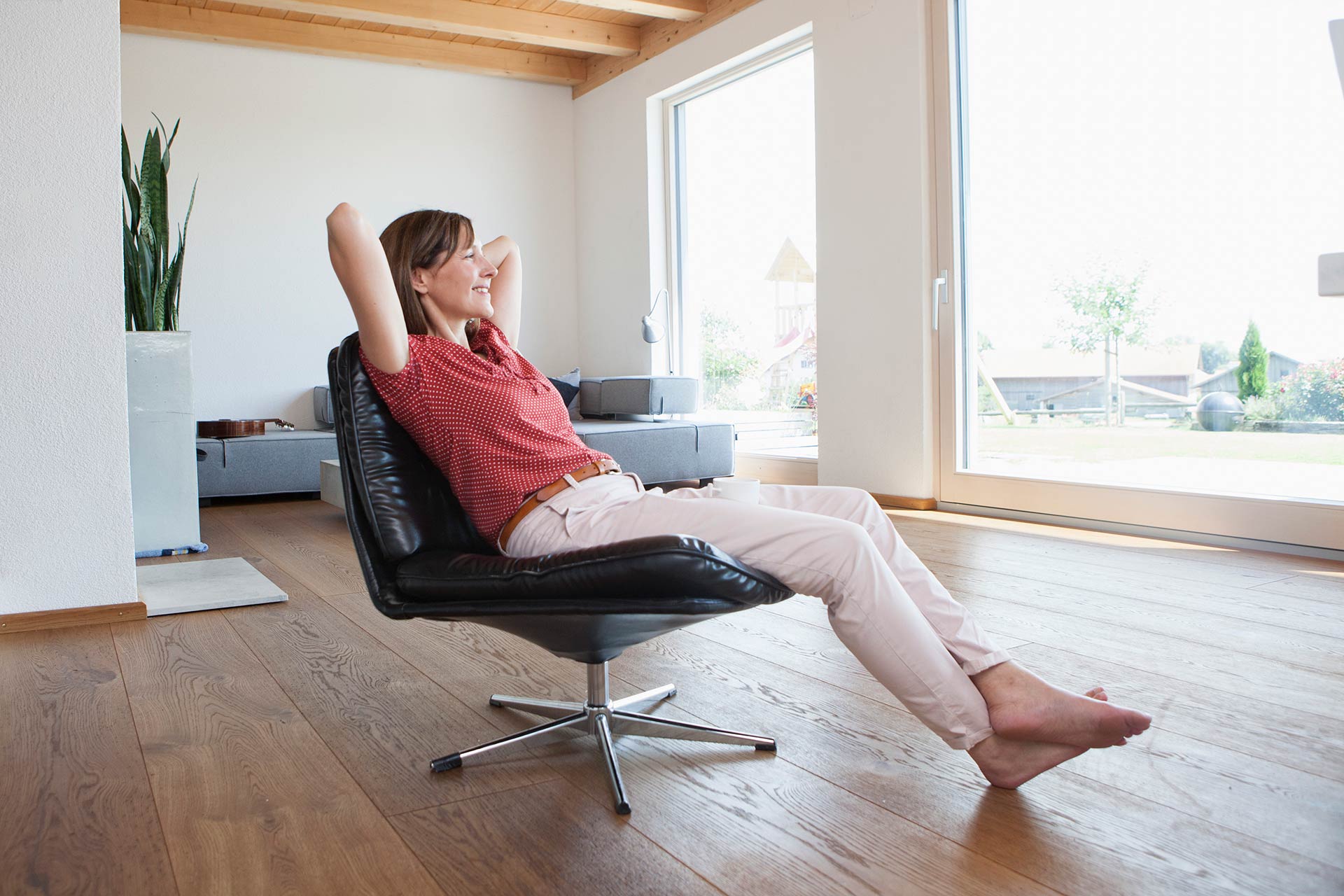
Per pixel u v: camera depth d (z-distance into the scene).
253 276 6.29
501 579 1.47
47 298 2.63
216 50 6.16
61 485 2.69
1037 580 3.01
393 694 2.09
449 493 1.80
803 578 1.49
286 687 2.15
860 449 4.89
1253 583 2.92
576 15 6.19
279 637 2.57
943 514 4.43
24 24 2.54
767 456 5.79
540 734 1.78
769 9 5.30
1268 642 2.32
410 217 1.72
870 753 1.71
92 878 1.31
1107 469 3.88
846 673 2.18
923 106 4.45
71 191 2.63
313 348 6.46
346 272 1.55
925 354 4.52
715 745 1.77
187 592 3.04
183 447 3.85
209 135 6.16
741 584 1.43
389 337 1.59
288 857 1.37
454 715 1.95
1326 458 3.19
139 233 3.80
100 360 2.71
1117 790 1.54
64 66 2.59
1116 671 2.12
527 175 7.11
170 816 1.50
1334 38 1.62
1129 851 1.34
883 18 4.61
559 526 1.61
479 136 6.93
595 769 1.67
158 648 2.48
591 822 1.46
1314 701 1.92
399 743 1.80
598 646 1.64
